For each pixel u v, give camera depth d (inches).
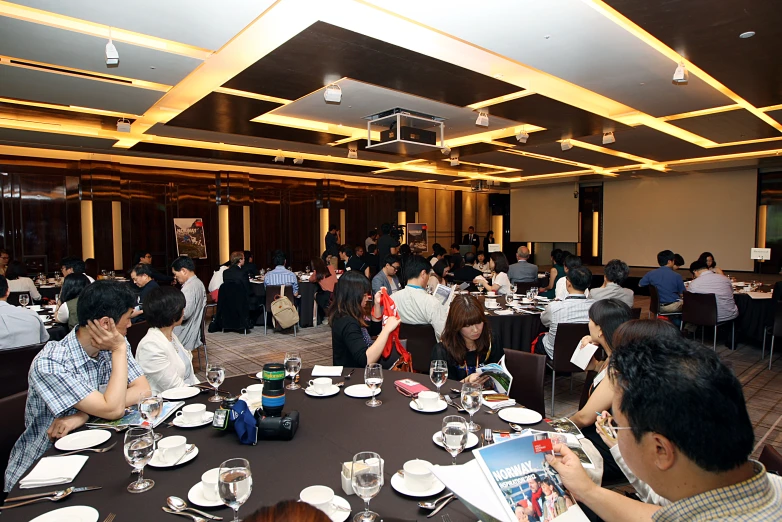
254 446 64.5
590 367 98.9
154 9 129.5
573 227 550.6
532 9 129.4
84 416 72.7
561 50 157.8
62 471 56.7
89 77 188.5
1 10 136.4
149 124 280.7
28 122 267.9
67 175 354.0
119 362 74.7
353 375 97.2
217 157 364.8
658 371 32.1
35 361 71.8
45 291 277.6
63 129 280.4
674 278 247.0
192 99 233.9
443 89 196.7
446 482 46.5
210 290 294.7
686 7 125.0
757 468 30.7
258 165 417.7
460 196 614.2
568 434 65.9
